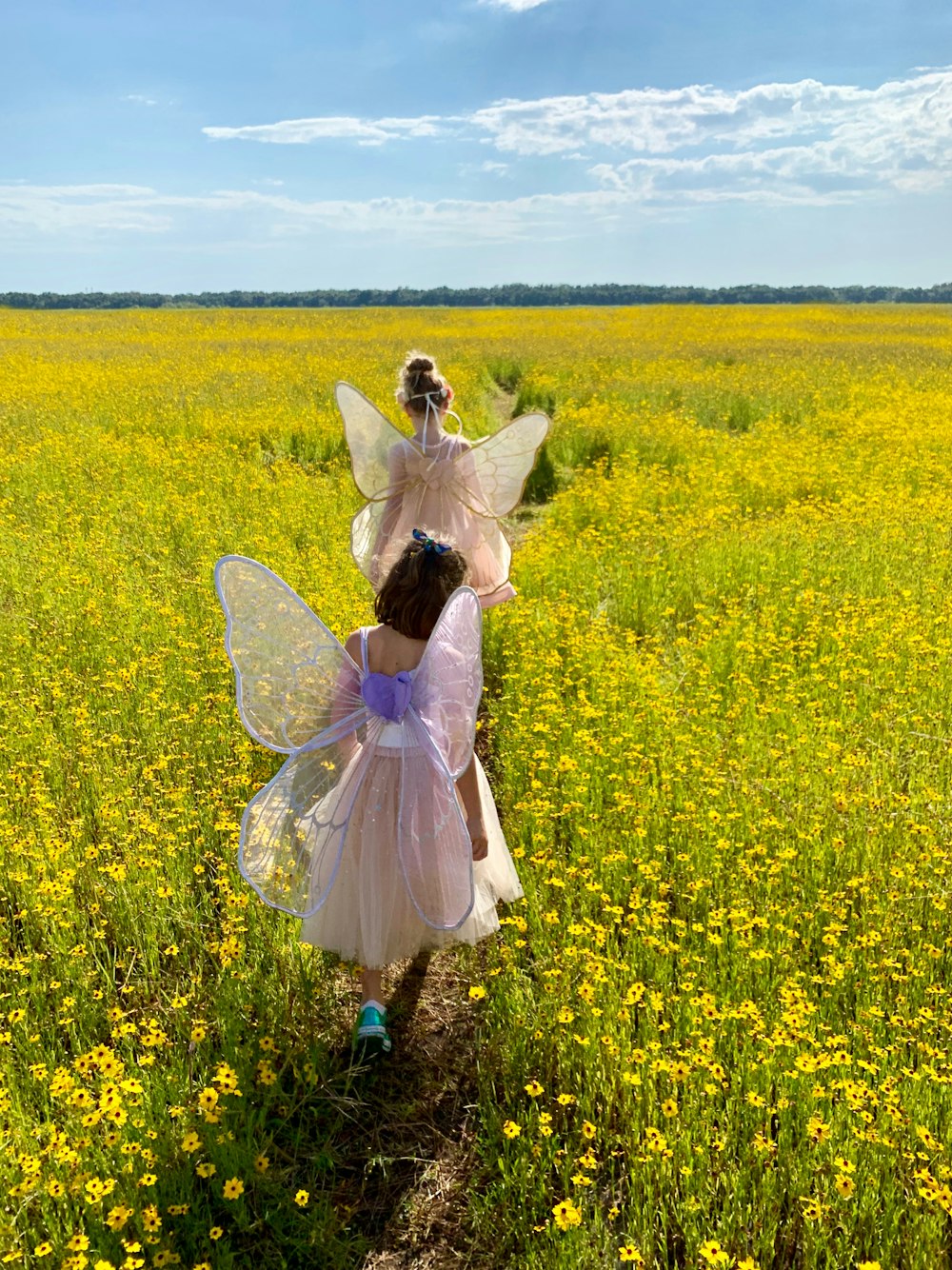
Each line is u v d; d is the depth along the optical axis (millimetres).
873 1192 2506
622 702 5395
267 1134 2904
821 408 16078
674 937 3658
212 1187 2619
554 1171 2791
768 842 4047
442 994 3588
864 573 7445
